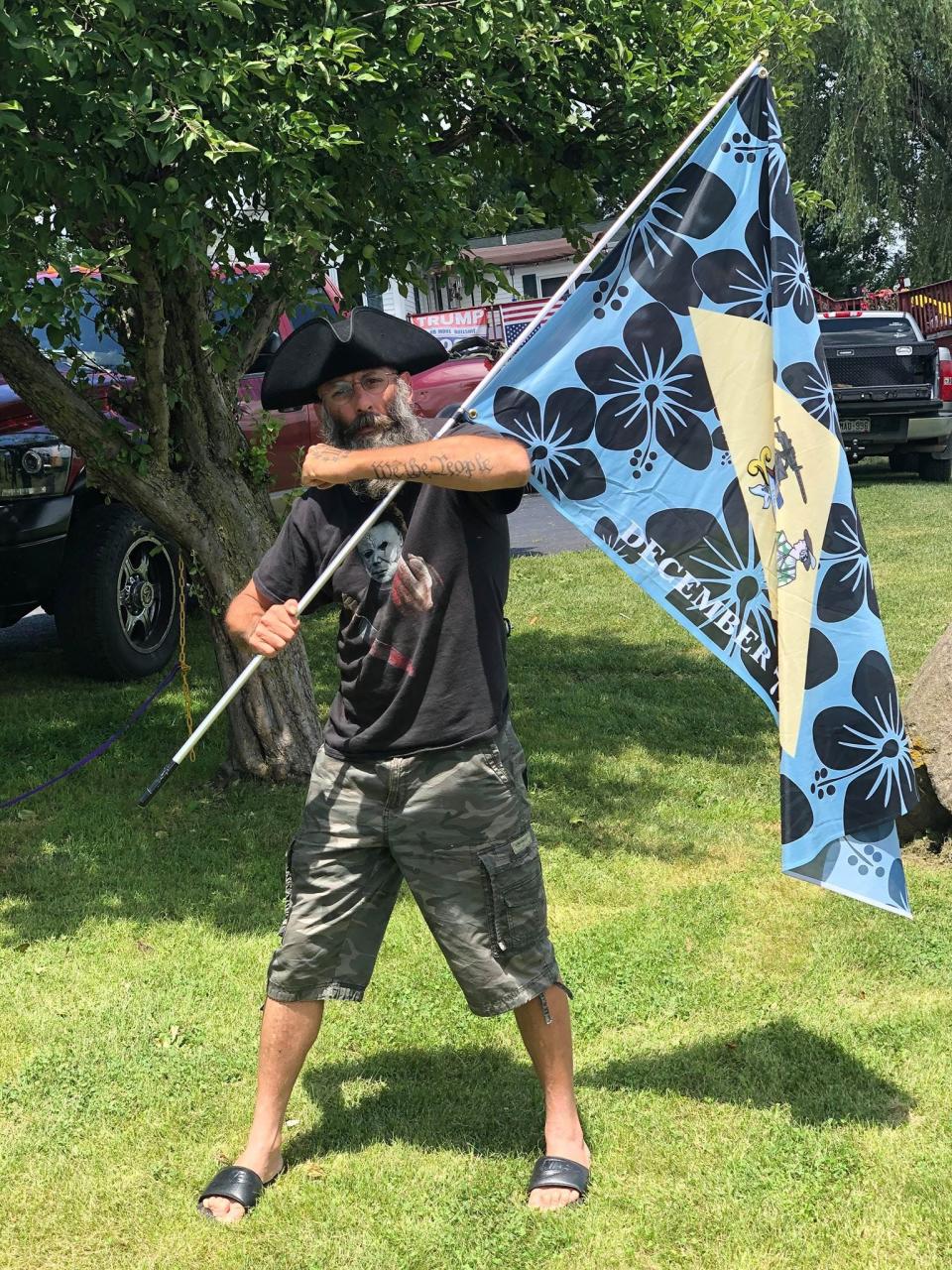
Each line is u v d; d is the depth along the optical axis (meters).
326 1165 3.08
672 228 3.35
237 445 5.57
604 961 3.98
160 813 5.38
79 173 4.14
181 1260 2.77
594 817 5.28
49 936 4.30
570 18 5.53
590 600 9.27
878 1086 3.30
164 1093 3.38
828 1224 2.79
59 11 3.82
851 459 14.93
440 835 2.87
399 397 2.98
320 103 4.58
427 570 2.83
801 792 3.27
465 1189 2.96
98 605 7.10
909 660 7.05
